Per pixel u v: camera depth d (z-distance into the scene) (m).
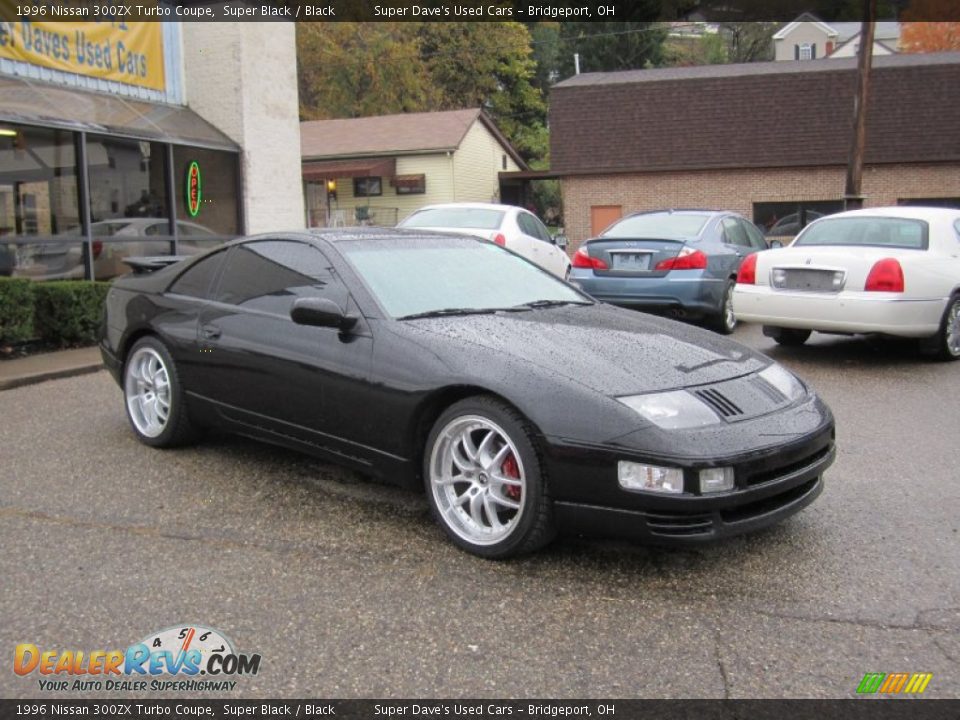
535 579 3.52
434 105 44.81
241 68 13.30
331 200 31.03
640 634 3.08
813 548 3.85
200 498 4.43
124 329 5.46
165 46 13.10
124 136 11.25
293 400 4.37
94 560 3.65
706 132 25.11
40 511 4.21
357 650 2.96
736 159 24.86
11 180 10.02
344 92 41.19
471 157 31.72
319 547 3.82
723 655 2.94
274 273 4.74
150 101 12.84
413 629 3.11
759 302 8.12
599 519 3.40
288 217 14.60
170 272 5.39
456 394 3.78
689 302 9.30
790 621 3.18
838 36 65.50
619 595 3.38
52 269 10.43
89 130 10.72
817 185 24.30
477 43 46.38
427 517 4.19
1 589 3.37
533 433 3.48
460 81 46.72
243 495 4.48
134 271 5.89
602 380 3.55
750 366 4.05
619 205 26.16
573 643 3.02
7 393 7.03
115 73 12.18
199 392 4.95
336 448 4.25
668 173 25.56
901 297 7.54
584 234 26.55
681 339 4.23
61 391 7.12
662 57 55.50
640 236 9.74
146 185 11.99
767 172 24.73
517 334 4.02
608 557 3.73
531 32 56.38
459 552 3.78
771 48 66.88
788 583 3.49
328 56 40.50
